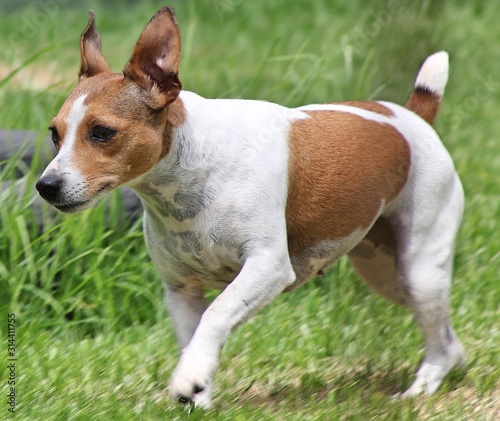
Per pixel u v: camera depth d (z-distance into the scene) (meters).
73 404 8.69
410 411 8.48
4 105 16.12
